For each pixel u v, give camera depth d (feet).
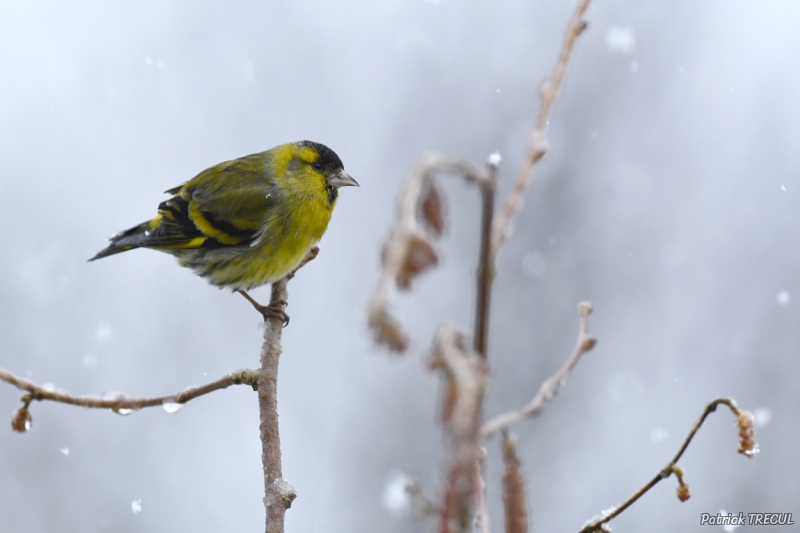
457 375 5.43
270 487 17.25
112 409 15.81
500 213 7.91
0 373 14.47
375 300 5.59
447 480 5.33
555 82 8.64
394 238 5.77
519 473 8.33
